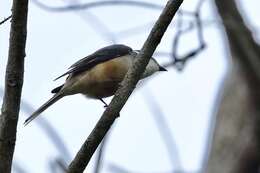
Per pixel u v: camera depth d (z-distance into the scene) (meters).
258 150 14.55
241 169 14.50
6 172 7.35
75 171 7.45
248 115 14.91
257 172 14.60
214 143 14.88
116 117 7.59
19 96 7.36
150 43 7.71
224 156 14.50
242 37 14.21
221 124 15.11
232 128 14.84
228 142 14.68
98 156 8.62
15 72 7.31
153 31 7.71
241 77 15.20
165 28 7.68
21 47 7.28
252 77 14.66
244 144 14.62
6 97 7.36
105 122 7.55
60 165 9.27
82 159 7.46
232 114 15.11
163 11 7.69
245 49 14.33
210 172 14.41
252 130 14.71
